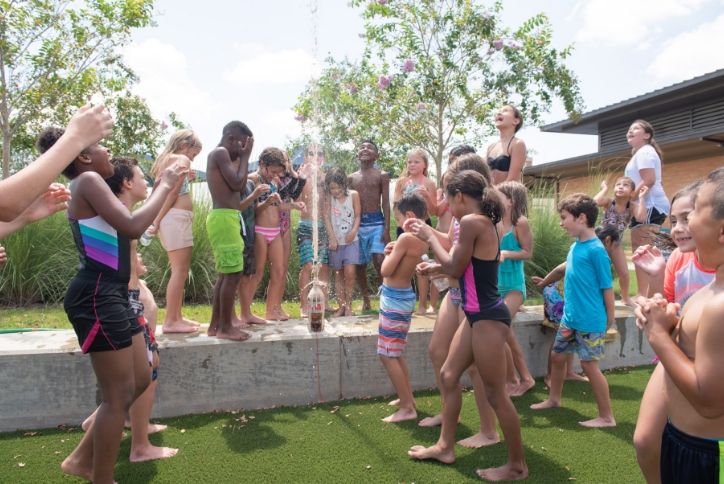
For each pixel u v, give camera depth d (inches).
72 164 96.0
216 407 144.5
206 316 204.7
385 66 409.4
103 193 92.0
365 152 213.6
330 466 114.1
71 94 394.6
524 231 150.4
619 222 218.8
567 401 156.2
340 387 155.0
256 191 159.0
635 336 194.4
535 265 279.1
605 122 717.3
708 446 66.0
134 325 104.7
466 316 109.8
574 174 765.9
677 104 622.8
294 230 280.7
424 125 410.0
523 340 177.8
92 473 100.3
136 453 116.6
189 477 109.0
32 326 181.3
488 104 402.3
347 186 206.2
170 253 157.5
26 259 234.4
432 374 165.9
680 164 664.4
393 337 139.0
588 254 138.1
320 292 158.9
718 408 61.2
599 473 111.5
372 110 401.4
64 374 133.8
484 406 126.5
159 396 140.0
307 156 211.5
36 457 117.3
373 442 126.3
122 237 96.9
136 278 114.2
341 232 201.2
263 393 147.9
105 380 95.4
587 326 136.9
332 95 346.3
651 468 82.0
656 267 98.9
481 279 107.2
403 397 140.6
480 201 109.8
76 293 93.2
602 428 135.6
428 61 388.2
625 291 210.4
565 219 142.3
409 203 137.5
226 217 147.3
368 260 211.5
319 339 152.3
